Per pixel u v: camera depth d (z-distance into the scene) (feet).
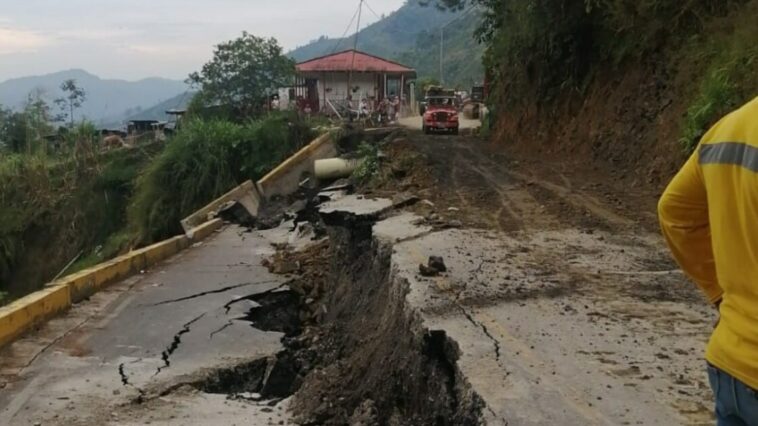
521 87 85.66
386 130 104.94
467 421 16.10
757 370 7.87
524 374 17.12
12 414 23.68
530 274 27.25
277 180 87.04
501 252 31.48
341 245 44.80
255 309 39.47
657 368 17.39
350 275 39.37
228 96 121.60
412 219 40.96
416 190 53.78
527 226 38.09
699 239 9.31
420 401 20.21
